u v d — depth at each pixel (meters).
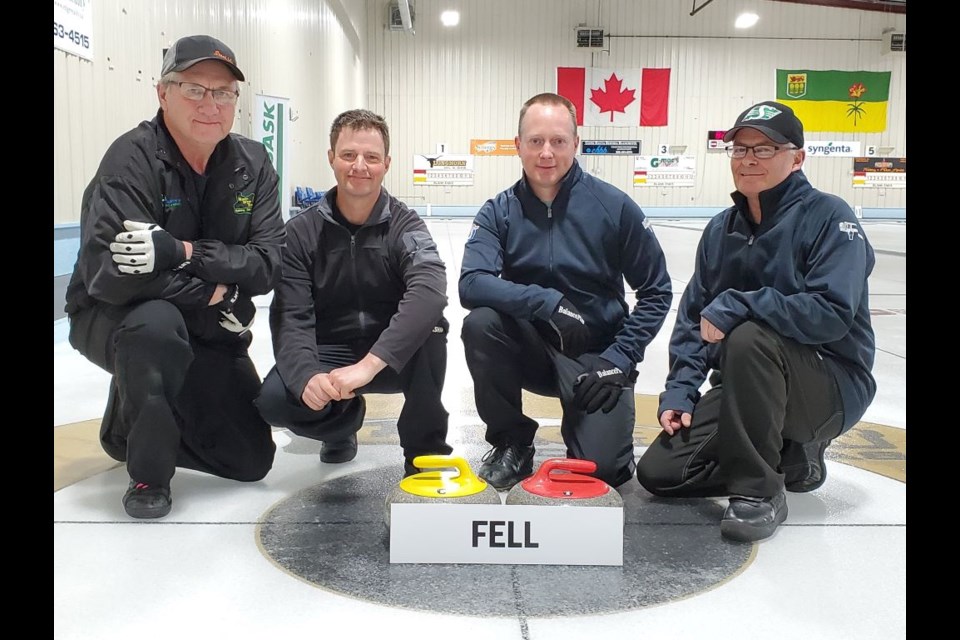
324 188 12.10
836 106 17.45
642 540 1.62
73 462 2.09
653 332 1.97
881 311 5.21
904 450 2.28
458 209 17.55
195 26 6.23
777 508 1.65
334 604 1.31
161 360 1.66
